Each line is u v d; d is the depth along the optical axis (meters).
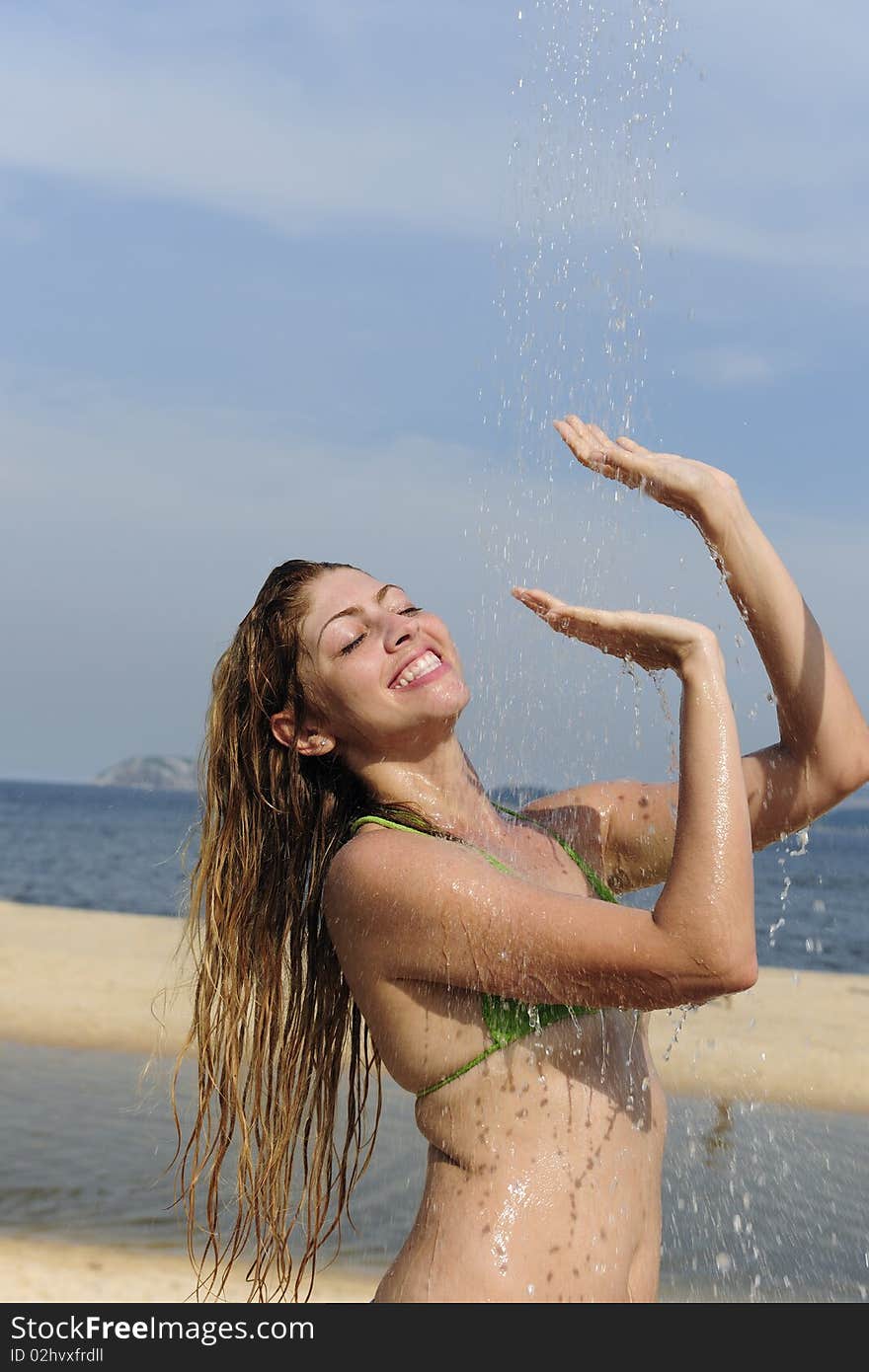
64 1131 8.23
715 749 2.02
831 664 2.42
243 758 2.70
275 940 2.70
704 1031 12.12
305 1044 2.69
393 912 2.20
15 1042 11.32
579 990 2.08
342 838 2.59
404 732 2.46
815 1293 5.29
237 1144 7.85
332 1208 6.79
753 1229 6.17
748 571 2.38
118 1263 5.86
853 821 72.75
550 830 2.53
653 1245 2.28
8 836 69.12
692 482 2.35
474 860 2.18
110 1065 10.58
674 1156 7.64
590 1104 2.22
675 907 1.96
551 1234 2.14
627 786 2.59
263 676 2.60
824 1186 6.90
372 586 2.57
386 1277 2.24
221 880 2.72
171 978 14.52
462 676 2.53
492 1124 2.20
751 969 1.96
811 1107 9.23
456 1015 2.23
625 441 2.43
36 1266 5.77
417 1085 2.28
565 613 2.18
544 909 2.07
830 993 14.98
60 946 17.06
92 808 123.88
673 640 2.09
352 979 2.33
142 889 40.91
